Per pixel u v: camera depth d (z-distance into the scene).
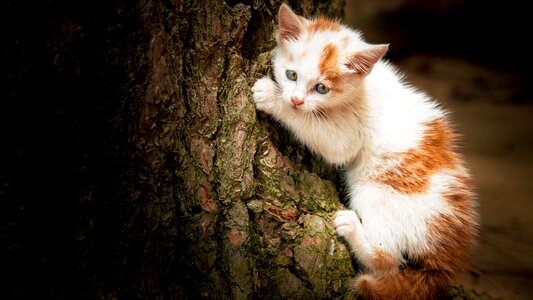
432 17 1.83
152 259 0.64
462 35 1.80
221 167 0.67
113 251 0.63
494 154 1.24
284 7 0.71
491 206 1.06
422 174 0.73
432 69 1.69
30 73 0.60
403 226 0.72
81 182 0.62
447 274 0.72
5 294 0.61
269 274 0.67
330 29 0.74
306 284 0.68
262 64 0.72
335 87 0.72
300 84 0.72
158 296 0.65
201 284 0.65
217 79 0.67
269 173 0.69
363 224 0.73
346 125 0.73
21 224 0.61
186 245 0.65
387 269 0.71
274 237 0.68
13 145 0.60
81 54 0.62
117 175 0.63
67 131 0.62
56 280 0.62
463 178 0.75
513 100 1.51
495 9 1.76
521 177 1.13
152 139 0.64
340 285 0.69
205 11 0.66
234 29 0.67
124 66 0.63
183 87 0.66
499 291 0.88
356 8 1.95
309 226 0.69
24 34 0.60
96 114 0.62
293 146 0.74
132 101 0.63
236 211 0.67
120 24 0.62
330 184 0.74
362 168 0.75
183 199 0.65
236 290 0.65
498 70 1.67
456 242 0.72
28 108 0.61
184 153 0.65
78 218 0.62
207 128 0.66
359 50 0.71
